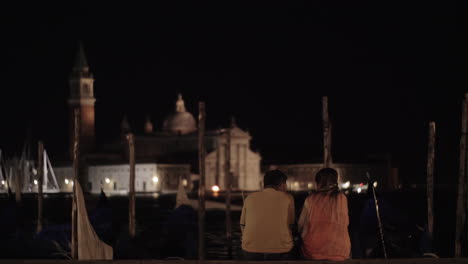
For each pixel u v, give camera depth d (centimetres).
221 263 2116
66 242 4275
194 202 12719
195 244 4003
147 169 19412
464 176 4003
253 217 2345
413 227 3281
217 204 13075
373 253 3106
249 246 2338
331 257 2250
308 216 2275
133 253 3794
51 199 14038
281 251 2328
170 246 4012
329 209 2262
